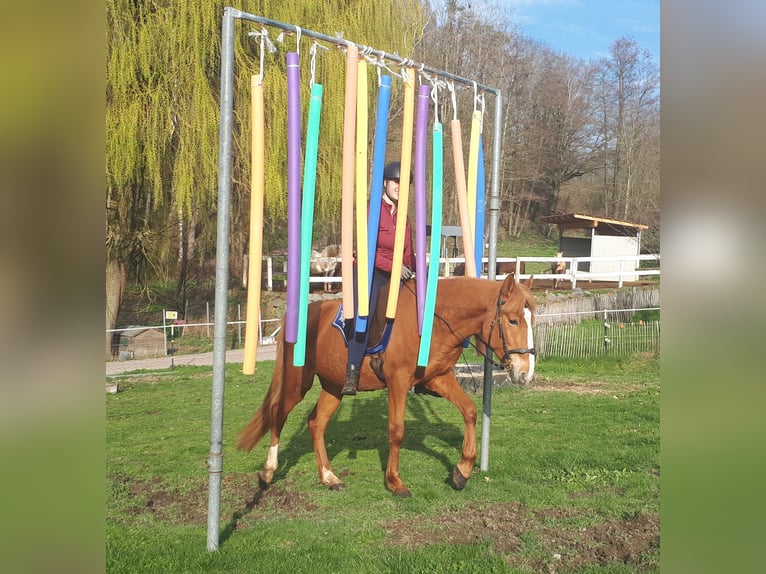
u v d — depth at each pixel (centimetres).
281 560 328
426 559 327
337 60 1166
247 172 1228
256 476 484
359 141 353
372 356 412
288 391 445
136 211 1323
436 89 411
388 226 424
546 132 3603
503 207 3778
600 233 2258
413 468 498
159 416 740
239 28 1124
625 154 3438
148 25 1061
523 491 439
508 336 379
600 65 3534
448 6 2712
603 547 348
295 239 337
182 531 371
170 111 1112
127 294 1922
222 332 334
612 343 1152
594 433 612
